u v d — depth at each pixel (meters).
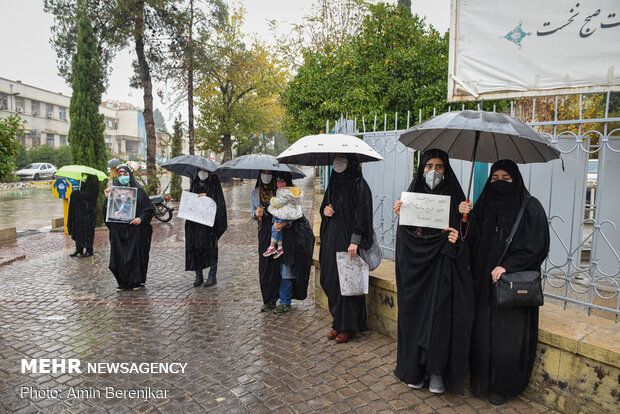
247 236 10.40
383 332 4.17
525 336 2.85
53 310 5.05
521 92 3.82
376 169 5.10
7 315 4.88
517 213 2.86
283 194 4.54
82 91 11.88
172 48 16.38
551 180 3.41
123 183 5.82
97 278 6.61
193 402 3.03
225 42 23.64
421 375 3.15
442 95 9.22
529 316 2.84
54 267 7.39
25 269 7.25
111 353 3.85
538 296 2.69
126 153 60.62
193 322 4.62
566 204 4.23
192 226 5.81
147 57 16.22
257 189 4.94
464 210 2.96
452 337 2.97
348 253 3.75
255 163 4.67
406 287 3.17
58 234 11.12
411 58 9.40
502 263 2.82
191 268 5.94
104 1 14.91
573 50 3.53
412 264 3.11
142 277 5.84
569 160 4.11
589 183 6.66
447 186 3.13
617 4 3.33
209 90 26.78
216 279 6.44
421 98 9.37
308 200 16.52
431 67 9.42
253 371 3.48
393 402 3.00
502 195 2.94
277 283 4.84
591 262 3.16
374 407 2.94
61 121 48.94
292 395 3.10
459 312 2.95
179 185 18.80
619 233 4.58
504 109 8.66
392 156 4.80
